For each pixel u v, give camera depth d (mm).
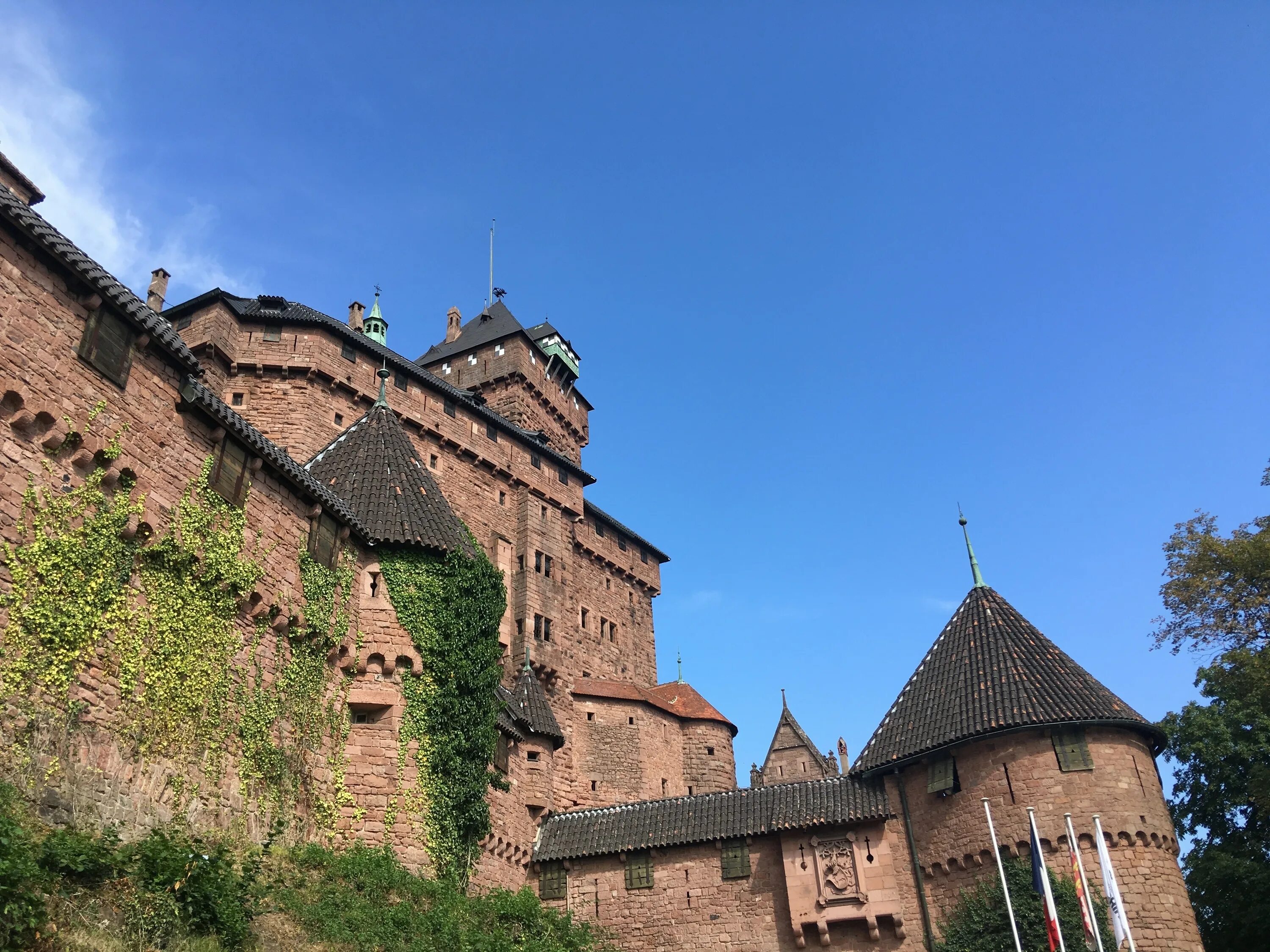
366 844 29859
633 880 39469
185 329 51250
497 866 38000
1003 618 40188
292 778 28125
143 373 24156
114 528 22484
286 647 29016
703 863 38938
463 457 59875
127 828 21578
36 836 18188
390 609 32812
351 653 31734
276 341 52188
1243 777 44438
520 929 32531
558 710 60281
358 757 30859
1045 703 35531
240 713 26375
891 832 37125
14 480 20234
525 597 60250
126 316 23562
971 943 33469
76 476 21812
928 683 39719
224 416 26531
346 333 54062
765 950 36719
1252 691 44094
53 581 20688
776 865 37906
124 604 22641
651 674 75375
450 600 33875
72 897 17078
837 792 38875
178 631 24344
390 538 33562
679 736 67938
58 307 21844
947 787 35938
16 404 20406
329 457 36969
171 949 17562
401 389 56812
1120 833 33500
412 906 27250
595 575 71562
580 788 59625
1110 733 35125
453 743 32375
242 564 26906
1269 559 44844
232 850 23750
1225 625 46156
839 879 36625
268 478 29078
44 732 19828
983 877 34375
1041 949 32281
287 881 25000
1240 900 42312
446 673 32906
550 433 76375
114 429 22859
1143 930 32281
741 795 40719
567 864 40594
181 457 25188
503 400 73000
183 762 23891
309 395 51500
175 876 18922
